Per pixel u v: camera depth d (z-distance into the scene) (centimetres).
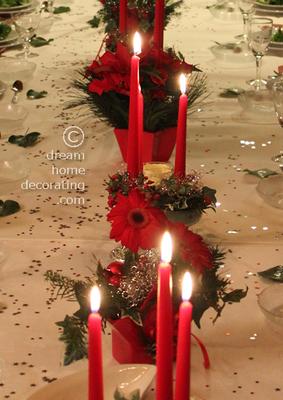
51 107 360
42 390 204
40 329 234
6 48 427
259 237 273
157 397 179
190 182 259
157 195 252
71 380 205
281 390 216
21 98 368
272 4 485
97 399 179
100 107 302
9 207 284
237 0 479
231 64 404
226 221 281
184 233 216
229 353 226
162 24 346
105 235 273
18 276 253
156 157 305
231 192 297
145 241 217
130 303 218
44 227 277
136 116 250
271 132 341
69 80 386
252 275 254
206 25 475
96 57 406
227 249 266
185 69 297
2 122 342
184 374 176
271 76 384
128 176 255
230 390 216
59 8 509
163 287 176
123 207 220
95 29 470
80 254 263
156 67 293
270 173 307
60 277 228
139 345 218
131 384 206
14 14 462
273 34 419
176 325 213
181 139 256
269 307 238
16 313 239
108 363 223
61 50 430
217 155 323
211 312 239
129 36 360
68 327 217
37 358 225
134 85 248
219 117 353
